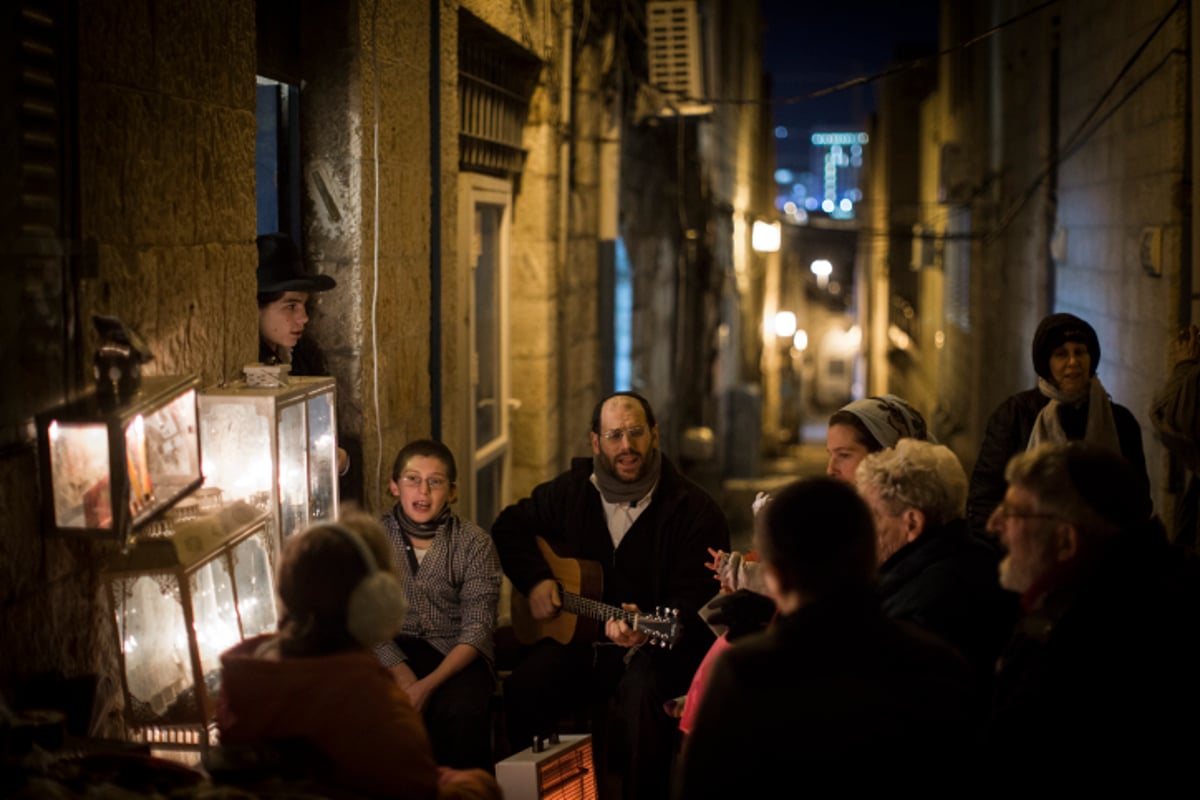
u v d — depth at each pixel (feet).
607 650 16.02
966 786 7.77
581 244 29.86
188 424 11.12
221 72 12.77
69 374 10.30
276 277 14.69
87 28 10.44
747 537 52.34
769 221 54.95
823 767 7.57
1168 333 22.44
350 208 16.51
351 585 9.24
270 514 12.13
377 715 9.18
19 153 9.62
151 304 11.52
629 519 16.33
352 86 16.39
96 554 10.76
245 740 9.21
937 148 77.41
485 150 23.36
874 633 7.90
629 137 35.70
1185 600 8.75
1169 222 22.35
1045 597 9.25
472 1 20.52
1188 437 16.84
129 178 11.12
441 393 19.72
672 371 45.47
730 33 63.00
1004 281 45.03
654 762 14.87
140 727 10.79
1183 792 8.55
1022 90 40.88
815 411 180.55
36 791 8.57
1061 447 9.38
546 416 26.81
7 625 9.60
